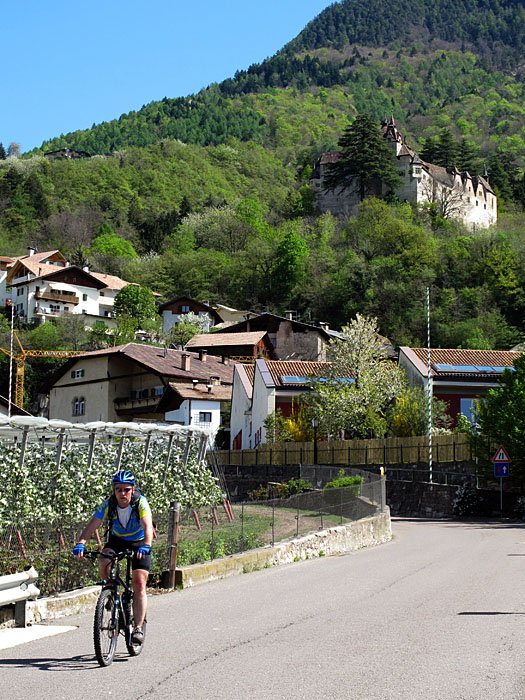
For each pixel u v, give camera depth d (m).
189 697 6.77
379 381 47.03
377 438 44.31
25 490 15.16
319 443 44.22
